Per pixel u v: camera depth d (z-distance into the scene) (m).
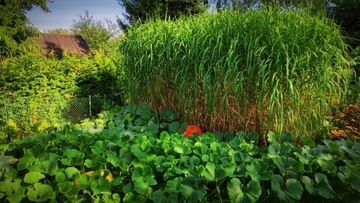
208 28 3.58
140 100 4.25
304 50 3.00
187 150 2.68
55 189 2.40
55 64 8.33
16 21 13.59
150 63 3.94
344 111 3.72
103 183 2.29
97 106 7.39
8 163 2.44
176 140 2.87
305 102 3.05
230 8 3.84
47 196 2.15
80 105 7.27
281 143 2.81
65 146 2.89
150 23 4.55
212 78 3.31
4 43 13.18
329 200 2.44
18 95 7.56
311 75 3.03
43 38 21.09
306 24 3.16
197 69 3.39
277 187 2.22
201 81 3.37
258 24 3.23
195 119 3.54
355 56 6.37
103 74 8.38
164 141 2.82
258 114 3.09
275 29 3.10
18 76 7.70
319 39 3.09
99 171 2.39
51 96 7.52
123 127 3.51
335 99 3.46
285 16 3.30
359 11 10.05
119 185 2.51
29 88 7.86
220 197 2.35
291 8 3.52
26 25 14.18
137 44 4.20
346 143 2.83
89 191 2.35
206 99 3.19
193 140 3.00
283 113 2.94
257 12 3.46
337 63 3.20
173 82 3.57
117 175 2.62
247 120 3.15
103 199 2.28
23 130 4.21
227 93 3.15
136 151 2.59
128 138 3.05
